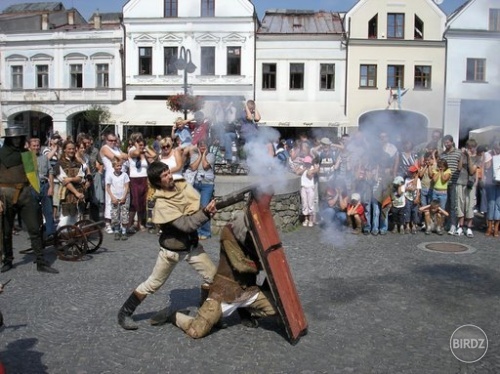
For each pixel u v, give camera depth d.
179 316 4.82
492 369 4.06
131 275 6.71
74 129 34.09
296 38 28.62
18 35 33.81
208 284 5.02
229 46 29.16
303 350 4.41
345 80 28.12
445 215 9.50
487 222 9.78
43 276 6.67
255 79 29.27
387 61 25.25
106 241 8.82
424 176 9.66
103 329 4.86
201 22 29.05
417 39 23.45
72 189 8.09
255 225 4.46
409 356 4.29
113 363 4.16
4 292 5.98
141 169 9.52
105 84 32.97
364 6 27.14
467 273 6.85
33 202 6.92
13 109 34.28
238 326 4.96
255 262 4.67
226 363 4.16
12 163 6.78
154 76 30.19
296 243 8.70
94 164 10.48
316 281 6.43
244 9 28.67
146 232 9.60
